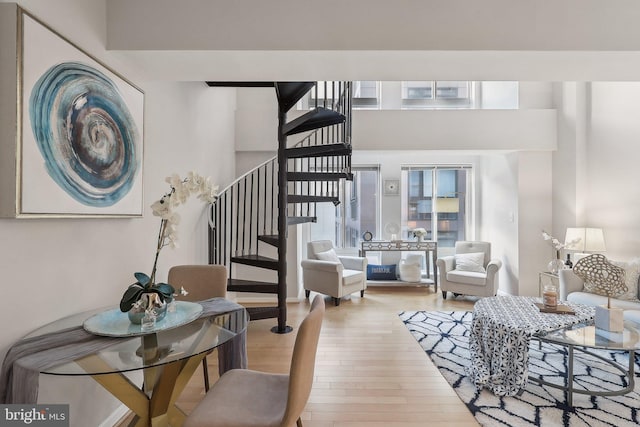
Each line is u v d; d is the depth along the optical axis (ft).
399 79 8.56
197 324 5.36
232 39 6.88
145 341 4.68
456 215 19.76
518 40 6.91
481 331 8.57
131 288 5.26
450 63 7.59
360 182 19.84
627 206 12.79
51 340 4.64
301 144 15.79
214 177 13.24
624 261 12.33
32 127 4.69
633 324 8.34
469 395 7.63
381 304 15.33
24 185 4.57
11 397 4.01
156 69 7.75
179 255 10.33
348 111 12.59
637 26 6.88
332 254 16.69
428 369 8.92
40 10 5.04
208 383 7.68
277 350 10.23
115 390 4.88
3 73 4.47
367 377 8.49
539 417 6.79
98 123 6.05
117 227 6.97
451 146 15.61
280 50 6.93
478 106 19.47
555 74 8.21
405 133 15.64
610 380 8.23
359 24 6.95
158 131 8.84
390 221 19.47
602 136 13.61
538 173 15.75
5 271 4.56
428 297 16.63
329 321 12.87
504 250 16.89
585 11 6.90
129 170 6.96
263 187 15.85
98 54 6.46
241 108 16.40
